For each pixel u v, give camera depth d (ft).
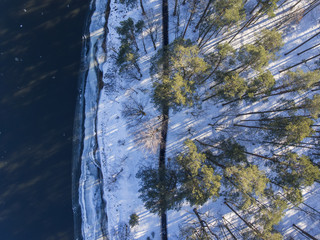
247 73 103.96
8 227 110.63
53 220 111.14
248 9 110.32
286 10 112.57
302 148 105.60
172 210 105.29
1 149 111.96
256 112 97.25
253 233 94.32
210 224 104.17
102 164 109.91
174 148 106.52
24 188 111.75
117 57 110.22
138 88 108.99
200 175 84.74
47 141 112.98
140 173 101.65
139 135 106.73
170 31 111.14
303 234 104.88
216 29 98.07
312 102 83.35
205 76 95.71
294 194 84.07
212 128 106.83
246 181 77.61
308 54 110.73
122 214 106.73
